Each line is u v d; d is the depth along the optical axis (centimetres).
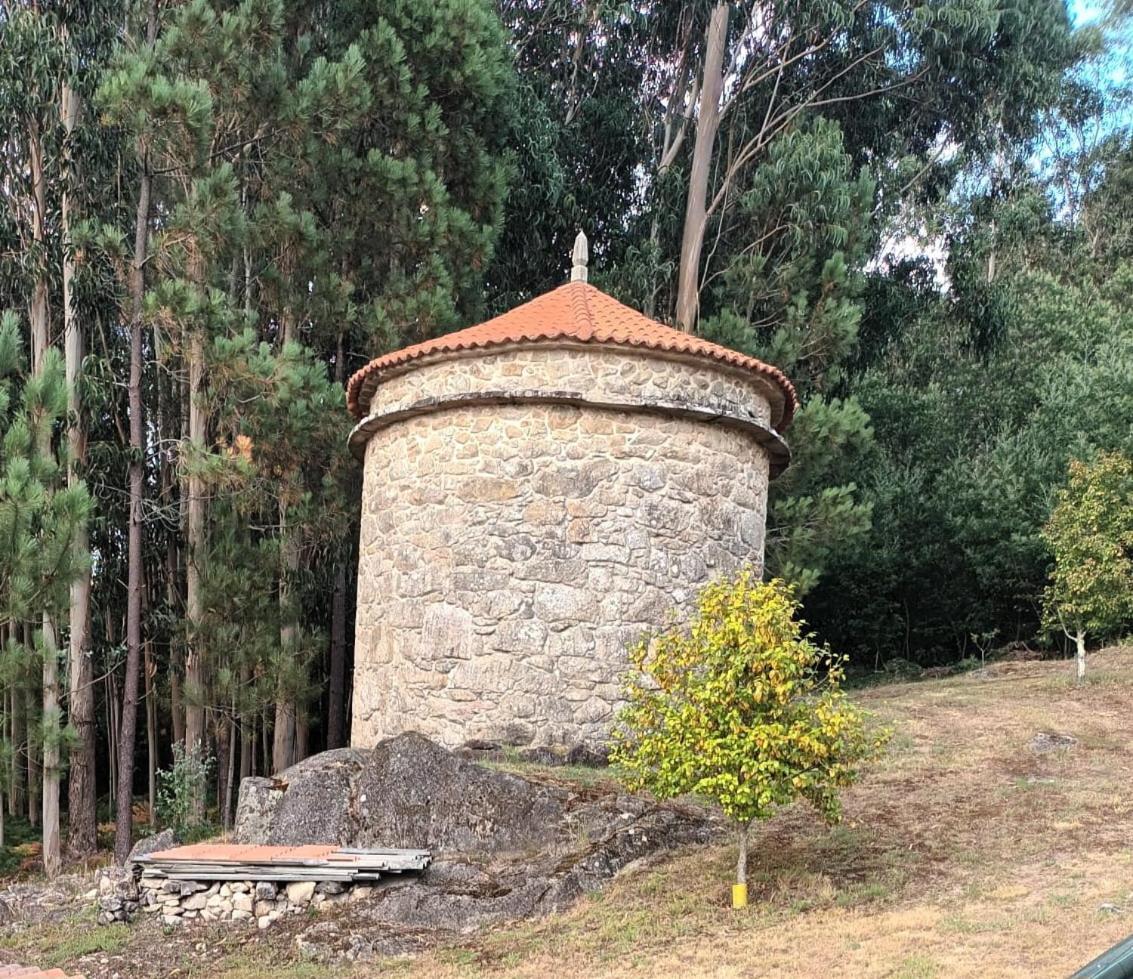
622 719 955
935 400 2856
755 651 872
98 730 2375
